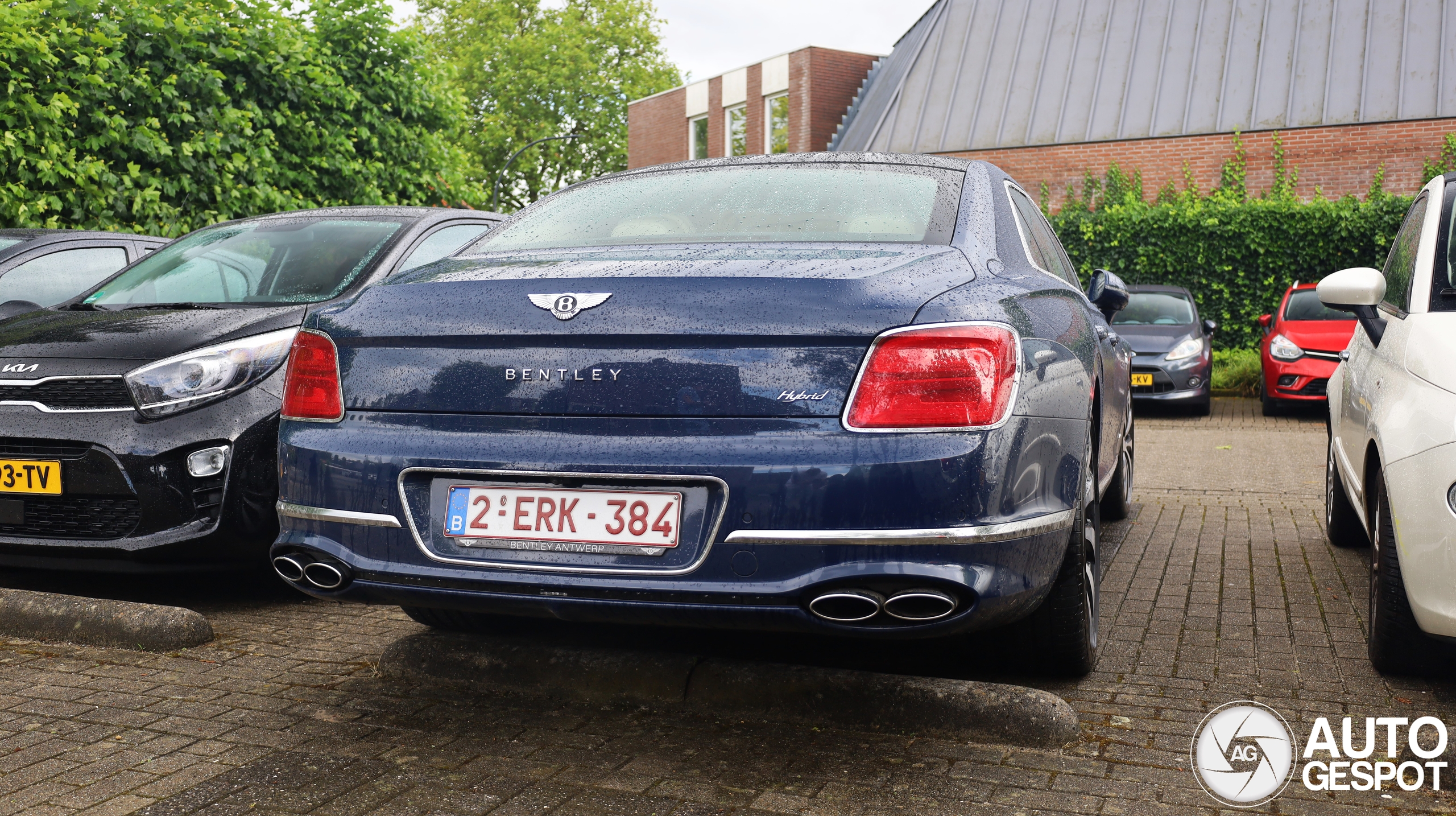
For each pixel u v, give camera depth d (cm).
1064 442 280
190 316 441
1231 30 2088
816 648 367
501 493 260
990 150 2131
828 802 253
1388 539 333
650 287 256
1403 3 1986
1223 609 425
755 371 248
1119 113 2062
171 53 1021
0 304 527
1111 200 2012
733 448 246
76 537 411
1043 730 285
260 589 461
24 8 933
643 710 313
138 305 483
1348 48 1966
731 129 3177
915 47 2417
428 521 265
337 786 262
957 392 246
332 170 1166
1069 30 2234
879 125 2317
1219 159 1950
